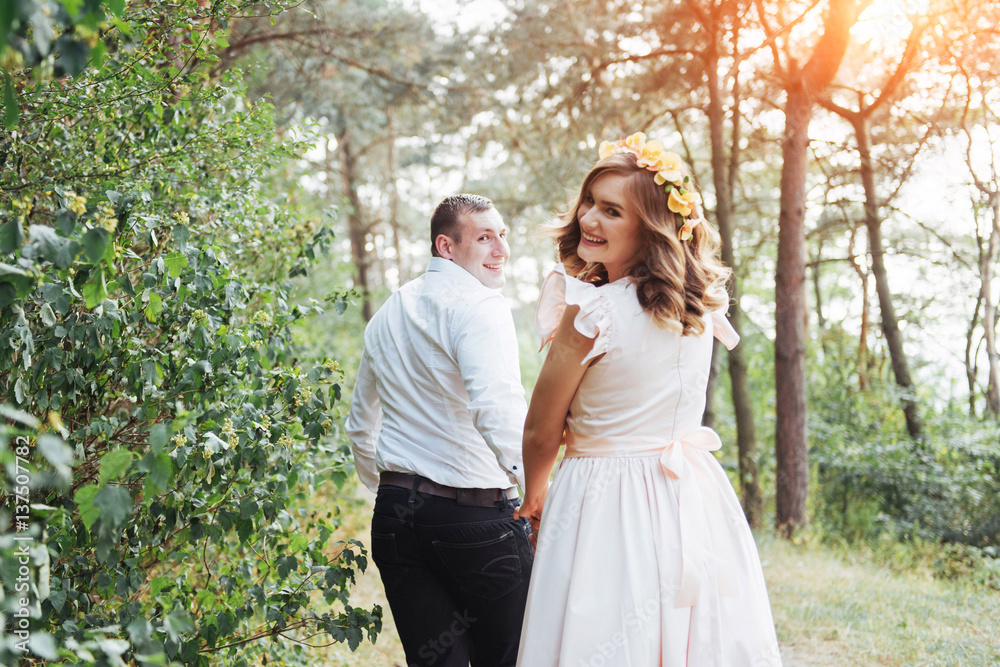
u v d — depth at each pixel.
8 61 1.21
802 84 7.93
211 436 2.11
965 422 8.41
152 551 2.54
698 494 1.82
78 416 2.35
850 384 9.97
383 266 19.77
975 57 7.60
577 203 1.99
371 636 2.46
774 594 4.94
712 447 1.91
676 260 1.77
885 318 9.36
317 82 8.88
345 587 2.48
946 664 3.52
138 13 2.56
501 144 11.16
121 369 2.24
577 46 9.37
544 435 1.89
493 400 2.10
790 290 8.09
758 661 1.80
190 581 2.97
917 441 8.52
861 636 3.97
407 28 9.74
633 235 1.81
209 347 2.34
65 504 1.96
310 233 3.41
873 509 8.19
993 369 9.00
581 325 1.77
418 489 2.19
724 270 1.90
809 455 9.06
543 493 2.01
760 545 7.03
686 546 1.76
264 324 2.62
